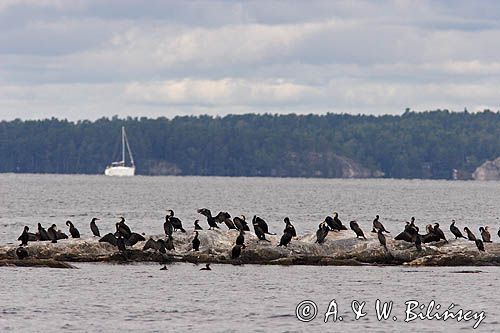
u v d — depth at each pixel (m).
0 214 102.88
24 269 48.47
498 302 41.38
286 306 40.16
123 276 47.09
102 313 38.28
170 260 51.88
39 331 35.03
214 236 53.34
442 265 51.50
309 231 81.56
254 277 47.34
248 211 119.00
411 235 53.06
